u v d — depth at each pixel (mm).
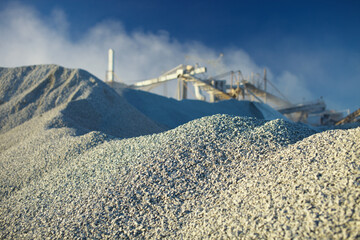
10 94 28266
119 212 7285
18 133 19984
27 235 7312
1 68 32188
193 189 7645
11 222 8336
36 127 19625
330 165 6129
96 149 12445
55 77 28719
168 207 7141
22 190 10727
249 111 44375
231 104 44688
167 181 8000
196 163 8602
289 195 5676
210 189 7508
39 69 31234
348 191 5008
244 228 5285
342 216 4508
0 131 22516
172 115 36062
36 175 11828
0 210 9508
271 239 4707
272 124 10445
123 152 10859
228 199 6684
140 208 7281
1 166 13664
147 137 11695
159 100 39469
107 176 9133
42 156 13328
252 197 6273
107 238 6496
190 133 10352
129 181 8297
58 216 7801
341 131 8016
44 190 9922
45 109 24641
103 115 24547
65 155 12758
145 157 9422
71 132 16781
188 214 6727
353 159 5949
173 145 9664
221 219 5895
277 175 6754
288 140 9281
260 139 9438
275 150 8695
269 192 6125
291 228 4742
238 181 7414
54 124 19328
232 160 8594
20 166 13000
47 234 7066
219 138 9758
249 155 8609
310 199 5254
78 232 6820
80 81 28125
